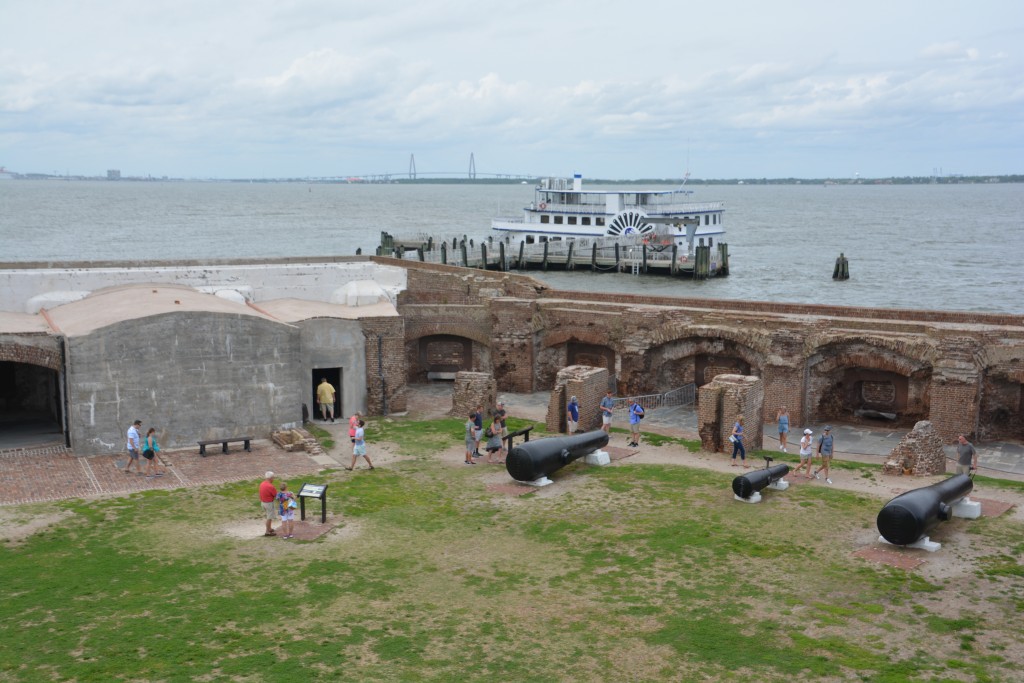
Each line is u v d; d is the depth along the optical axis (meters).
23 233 163.12
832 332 39.84
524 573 23.66
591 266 109.81
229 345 36.09
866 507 27.77
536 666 18.84
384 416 41.84
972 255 131.25
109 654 19.08
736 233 181.38
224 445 34.88
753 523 26.61
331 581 23.05
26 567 23.64
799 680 18.17
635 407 36.41
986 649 19.31
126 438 34.69
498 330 47.59
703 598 21.92
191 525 26.91
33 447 34.75
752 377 36.03
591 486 30.70
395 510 28.48
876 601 21.56
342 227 194.75
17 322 37.38
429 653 19.38
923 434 31.64
